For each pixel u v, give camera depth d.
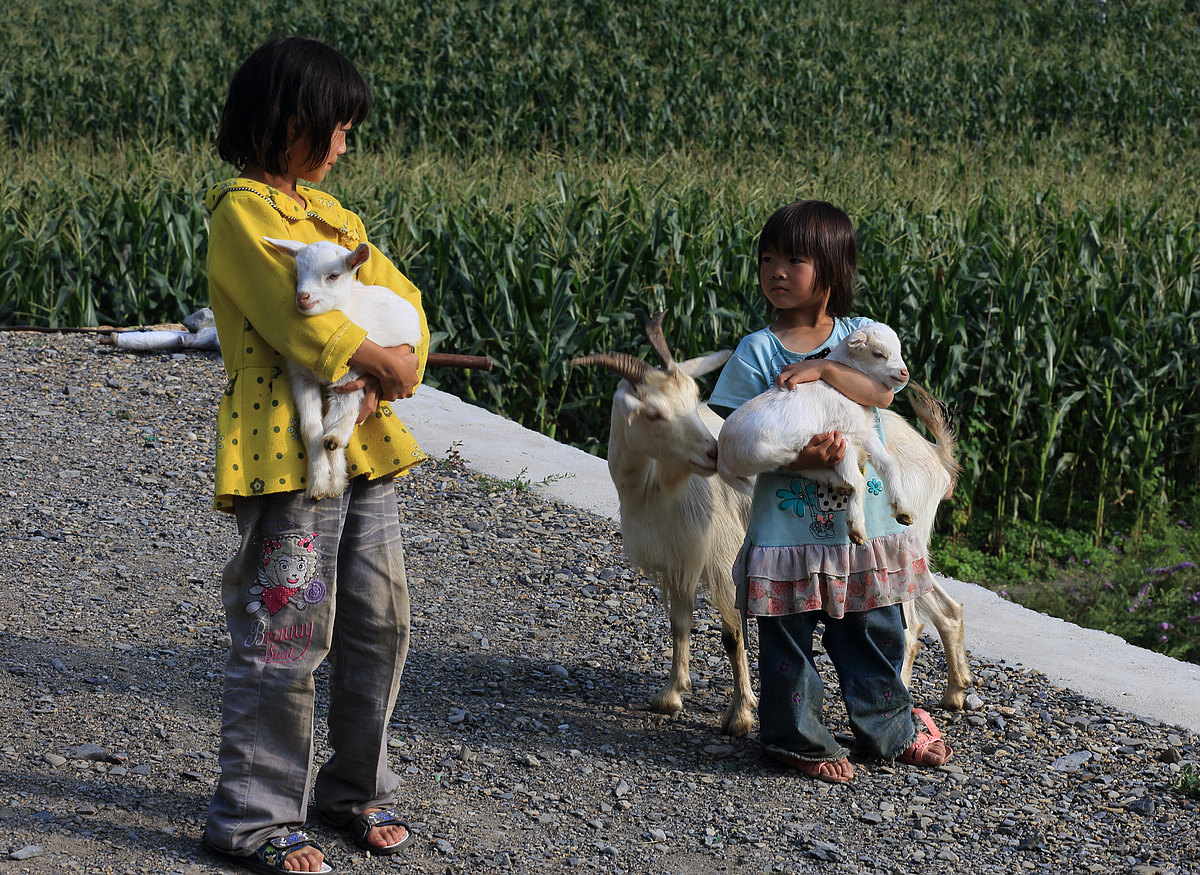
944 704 4.20
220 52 23.44
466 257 9.80
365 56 23.77
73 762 3.36
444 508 6.12
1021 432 9.58
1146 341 9.45
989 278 9.61
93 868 2.78
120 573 5.06
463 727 3.85
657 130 21.52
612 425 3.73
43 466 6.49
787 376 3.29
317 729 3.76
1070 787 3.64
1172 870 3.16
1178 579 7.78
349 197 11.30
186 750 3.51
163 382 8.29
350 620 2.89
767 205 11.77
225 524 5.79
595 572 5.38
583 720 3.99
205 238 10.47
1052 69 25.84
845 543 3.46
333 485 2.65
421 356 2.78
